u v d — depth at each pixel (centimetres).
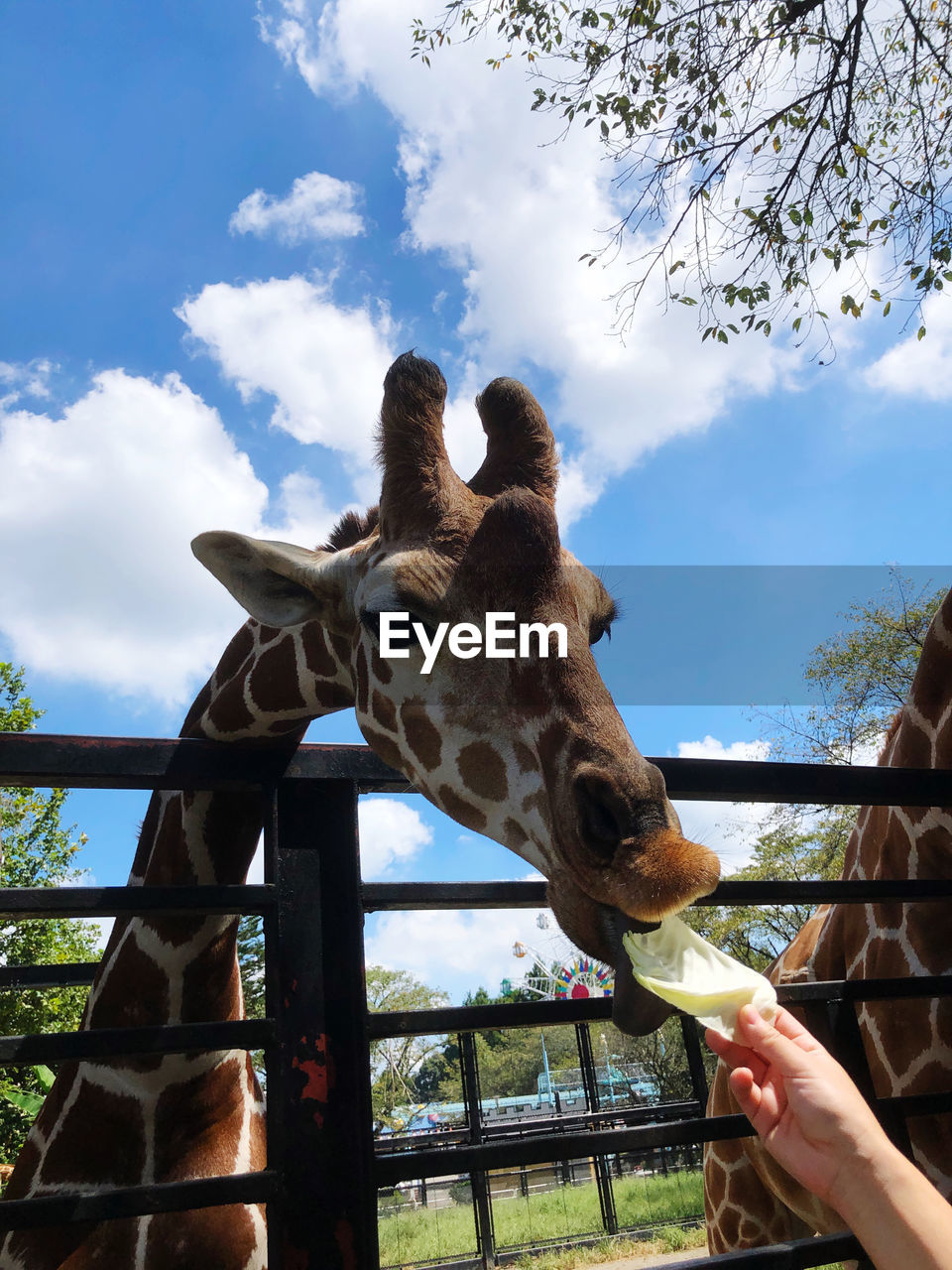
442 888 216
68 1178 255
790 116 652
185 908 192
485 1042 5053
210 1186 170
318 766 220
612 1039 2503
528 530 220
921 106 663
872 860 301
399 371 252
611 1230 1305
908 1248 111
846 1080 125
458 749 219
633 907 168
